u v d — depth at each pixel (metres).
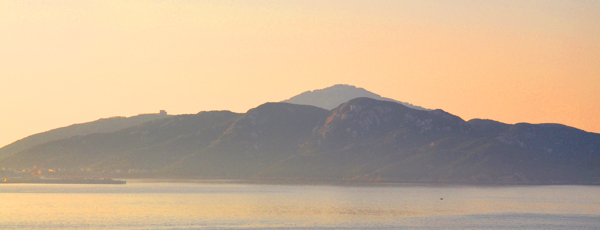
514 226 171.62
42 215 188.25
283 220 180.88
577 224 177.12
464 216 194.75
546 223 178.50
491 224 175.25
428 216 194.00
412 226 169.75
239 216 190.25
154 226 164.62
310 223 174.62
